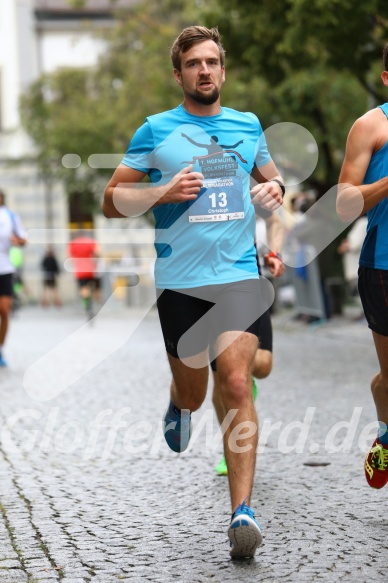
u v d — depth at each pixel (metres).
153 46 53.81
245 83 40.19
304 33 31.03
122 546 10.19
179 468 14.11
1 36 87.94
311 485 12.81
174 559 9.69
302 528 10.73
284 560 9.55
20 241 27.33
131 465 14.38
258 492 12.52
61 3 88.56
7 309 27.59
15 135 85.62
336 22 29.75
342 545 10.02
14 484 13.26
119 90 60.91
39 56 88.38
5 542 10.41
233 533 9.50
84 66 69.94
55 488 12.98
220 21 35.28
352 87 43.94
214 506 11.88
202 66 10.53
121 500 12.27
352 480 13.02
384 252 10.62
